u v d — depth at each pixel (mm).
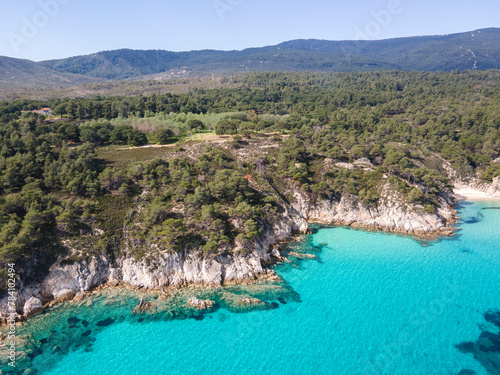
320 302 61688
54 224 66938
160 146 110688
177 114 152875
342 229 93938
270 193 91312
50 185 77812
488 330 55031
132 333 53656
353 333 54125
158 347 51031
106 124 117500
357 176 103938
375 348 51250
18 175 77125
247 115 158250
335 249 82062
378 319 57406
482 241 86312
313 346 51531
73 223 67625
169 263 65625
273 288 65375
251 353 50062
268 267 72375
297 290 65188
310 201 99625
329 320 57000
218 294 62969
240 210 75438
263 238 78375
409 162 112438
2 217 62312
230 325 55688
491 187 122750
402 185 98188
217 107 186250
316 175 105375
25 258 59812
